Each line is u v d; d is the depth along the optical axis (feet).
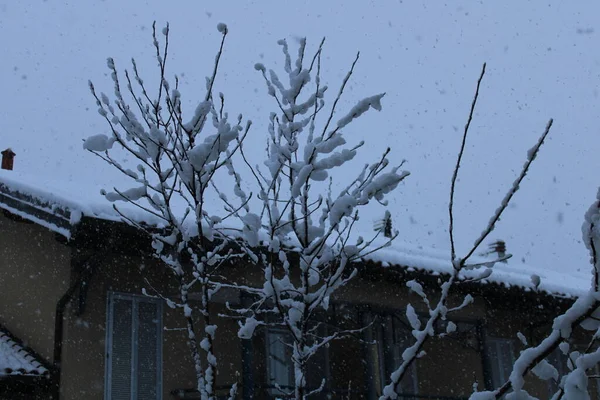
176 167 17.56
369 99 16.98
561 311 46.34
